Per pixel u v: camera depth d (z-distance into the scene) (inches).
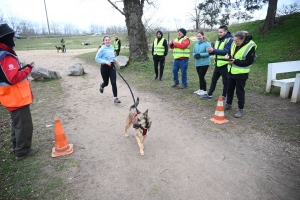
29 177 119.6
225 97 231.3
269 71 247.1
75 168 127.6
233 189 108.1
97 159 136.8
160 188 110.5
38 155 141.2
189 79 343.9
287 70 255.6
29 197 105.7
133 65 448.5
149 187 111.4
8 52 115.3
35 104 247.4
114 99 257.0
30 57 732.7
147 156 139.2
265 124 175.9
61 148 141.5
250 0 548.1
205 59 237.9
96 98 269.0
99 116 209.3
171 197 104.6
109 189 110.7
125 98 266.4
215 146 148.4
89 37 2043.6
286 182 111.5
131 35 470.6
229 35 212.1
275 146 143.9
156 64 341.1
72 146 149.6
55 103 250.5
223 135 163.0
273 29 514.0
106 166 129.4
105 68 233.9
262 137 156.7
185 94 268.1
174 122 191.0
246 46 173.0
